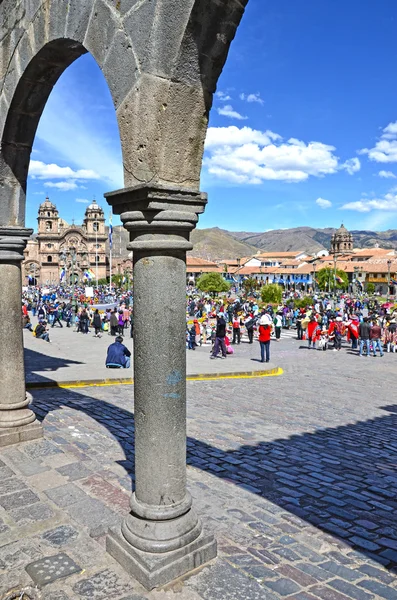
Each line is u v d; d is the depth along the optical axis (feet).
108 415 27.68
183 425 12.85
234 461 21.45
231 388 41.06
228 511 16.15
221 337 59.11
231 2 11.34
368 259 422.82
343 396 38.99
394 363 60.95
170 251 12.30
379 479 19.95
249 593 11.50
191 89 11.97
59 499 16.26
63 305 116.88
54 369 44.75
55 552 13.23
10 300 21.50
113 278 355.56
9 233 21.01
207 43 11.71
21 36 18.07
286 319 115.24
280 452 23.16
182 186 12.05
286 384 44.09
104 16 13.30
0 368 21.72
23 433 21.72
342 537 14.64
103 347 66.28
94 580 11.99
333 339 75.82
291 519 15.76
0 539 13.88
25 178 21.45
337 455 23.12
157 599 11.26
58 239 404.57
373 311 126.72
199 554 12.59
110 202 13.08
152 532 12.23
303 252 537.65
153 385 12.39
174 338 12.42
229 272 462.60
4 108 19.83
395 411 33.78
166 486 12.56
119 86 12.77
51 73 18.34
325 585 12.00
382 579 12.36
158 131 11.76
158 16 11.58
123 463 19.53
